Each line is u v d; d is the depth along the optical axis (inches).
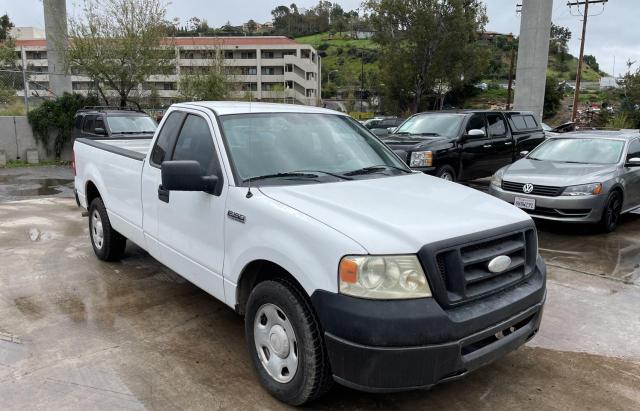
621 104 1438.2
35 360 150.7
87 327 173.2
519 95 790.5
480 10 1240.2
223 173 147.6
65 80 846.5
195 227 158.6
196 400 132.1
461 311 115.0
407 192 145.9
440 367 110.8
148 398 132.6
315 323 119.6
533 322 134.3
